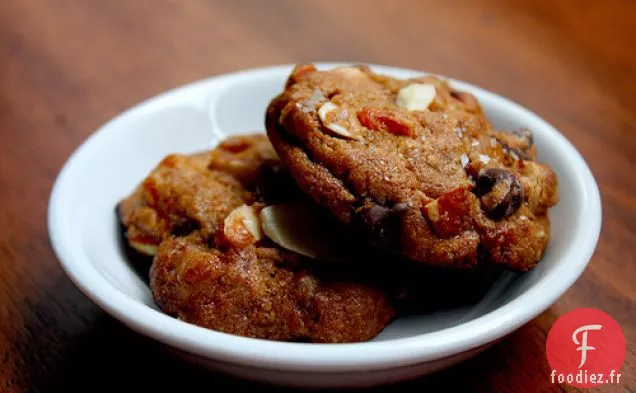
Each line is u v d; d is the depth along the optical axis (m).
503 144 0.24
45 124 0.33
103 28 0.40
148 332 0.21
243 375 0.21
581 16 0.40
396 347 0.20
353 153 0.22
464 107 0.25
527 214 0.23
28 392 0.23
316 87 0.24
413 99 0.24
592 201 0.24
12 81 0.36
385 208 0.22
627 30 0.39
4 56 0.38
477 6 0.42
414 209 0.22
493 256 0.22
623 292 0.25
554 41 0.38
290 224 0.23
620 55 0.37
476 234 0.22
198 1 0.43
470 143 0.24
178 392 0.23
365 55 0.38
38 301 0.25
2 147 0.32
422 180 0.22
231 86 0.30
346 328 0.22
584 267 0.22
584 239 0.23
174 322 0.21
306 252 0.23
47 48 0.39
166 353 0.22
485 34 0.39
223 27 0.40
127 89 0.36
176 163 0.26
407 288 0.23
